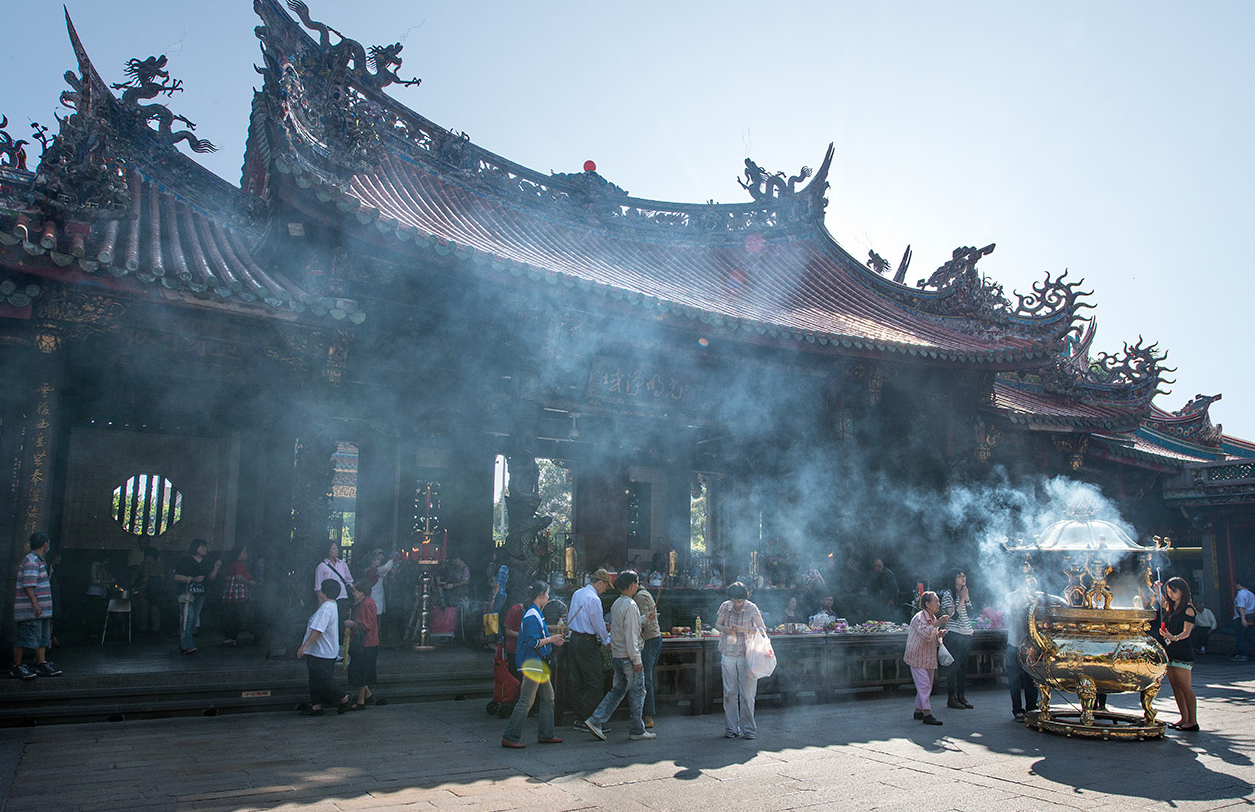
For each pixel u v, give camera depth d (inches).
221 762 317.1
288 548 542.6
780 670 515.8
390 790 281.6
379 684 484.4
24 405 467.2
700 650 474.6
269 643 506.0
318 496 532.7
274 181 506.9
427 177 784.3
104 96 631.2
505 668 422.9
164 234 594.9
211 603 677.3
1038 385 1039.0
